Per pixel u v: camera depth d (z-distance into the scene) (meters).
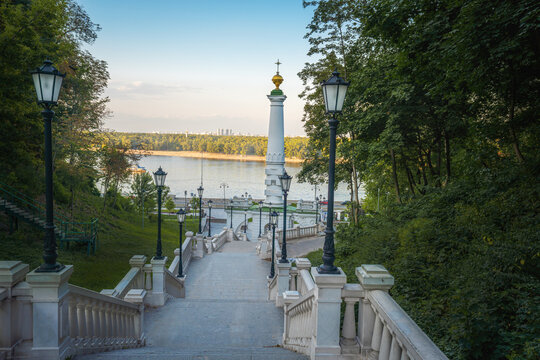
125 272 20.00
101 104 33.44
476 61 8.79
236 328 9.98
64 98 27.95
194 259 24.92
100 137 34.22
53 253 5.05
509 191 9.80
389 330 4.15
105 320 6.57
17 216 19.16
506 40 7.95
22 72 17.08
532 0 7.11
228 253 28.00
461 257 9.03
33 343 4.84
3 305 4.72
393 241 11.94
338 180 30.30
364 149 18.75
